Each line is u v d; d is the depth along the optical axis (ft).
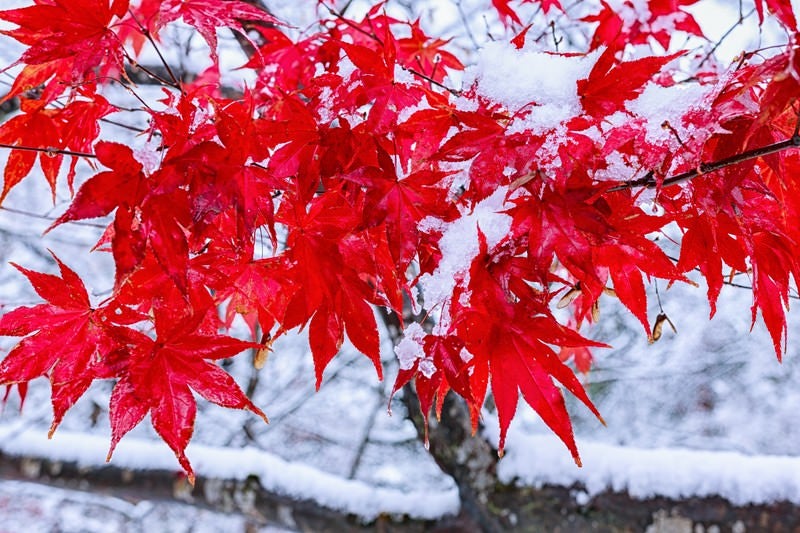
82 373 1.48
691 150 1.46
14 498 5.31
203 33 1.54
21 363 1.48
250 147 1.48
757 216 1.51
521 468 2.17
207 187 1.42
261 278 1.57
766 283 1.51
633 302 1.57
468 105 1.52
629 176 1.50
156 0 1.89
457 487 2.25
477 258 1.48
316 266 1.50
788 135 1.47
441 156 1.44
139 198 1.40
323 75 1.57
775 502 2.00
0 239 4.43
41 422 4.28
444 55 1.94
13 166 1.65
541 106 1.48
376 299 1.51
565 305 1.67
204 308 1.51
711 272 1.52
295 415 5.12
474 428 1.49
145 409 1.47
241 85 2.15
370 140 1.50
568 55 1.52
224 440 4.74
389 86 1.50
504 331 1.46
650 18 1.65
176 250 1.40
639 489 2.07
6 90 2.14
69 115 1.64
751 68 1.44
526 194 1.49
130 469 2.23
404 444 5.12
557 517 2.12
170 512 5.35
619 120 1.46
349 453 5.05
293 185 1.51
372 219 1.45
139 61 2.34
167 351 1.49
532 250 1.43
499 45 1.53
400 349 1.52
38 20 1.50
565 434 1.42
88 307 1.51
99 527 5.33
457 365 1.49
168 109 1.53
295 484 2.24
